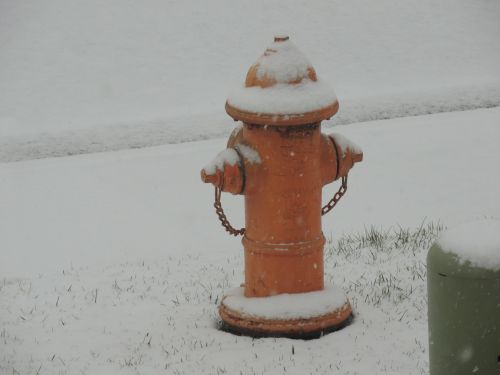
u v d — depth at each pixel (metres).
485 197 14.57
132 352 8.50
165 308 9.74
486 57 24.78
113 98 22.55
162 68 24.25
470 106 20.59
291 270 8.72
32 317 9.66
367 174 15.92
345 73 23.94
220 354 8.30
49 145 19.14
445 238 6.46
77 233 13.70
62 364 8.33
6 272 12.07
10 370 8.23
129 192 15.50
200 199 15.02
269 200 8.55
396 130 18.56
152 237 13.40
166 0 27.97
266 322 8.61
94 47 25.45
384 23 26.77
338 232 13.18
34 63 24.66
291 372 7.85
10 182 16.28
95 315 9.63
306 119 8.24
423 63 24.45
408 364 7.93
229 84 23.28
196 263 11.59
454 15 27.39
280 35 8.53
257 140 8.46
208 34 26.05
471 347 6.32
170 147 18.28
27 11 27.67
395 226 13.35
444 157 16.69
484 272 6.18
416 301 9.52
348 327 8.84
